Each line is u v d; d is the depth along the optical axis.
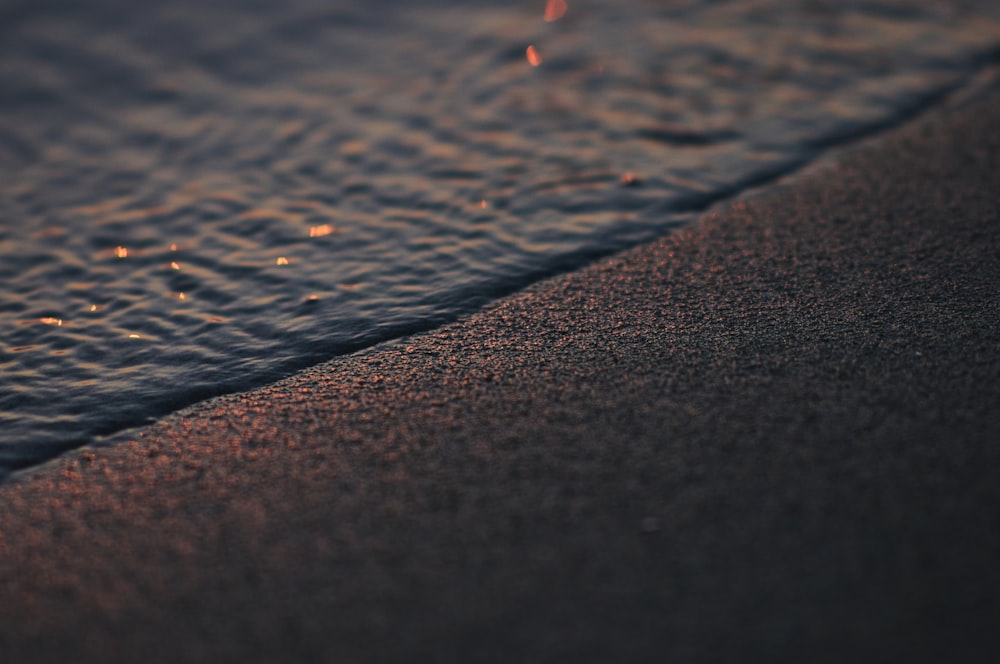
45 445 2.55
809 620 1.82
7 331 3.11
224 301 3.20
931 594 1.84
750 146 3.97
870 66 4.56
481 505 2.18
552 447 2.34
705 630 1.83
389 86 4.75
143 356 2.93
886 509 2.04
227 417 2.60
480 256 3.34
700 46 4.89
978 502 2.04
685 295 2.97
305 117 4.50
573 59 4.86
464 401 2.55
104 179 4.11
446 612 1.92
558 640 1.84
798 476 2.16
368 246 3.47
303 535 2.15
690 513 2.09
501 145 4.14
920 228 3.21
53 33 5.36
